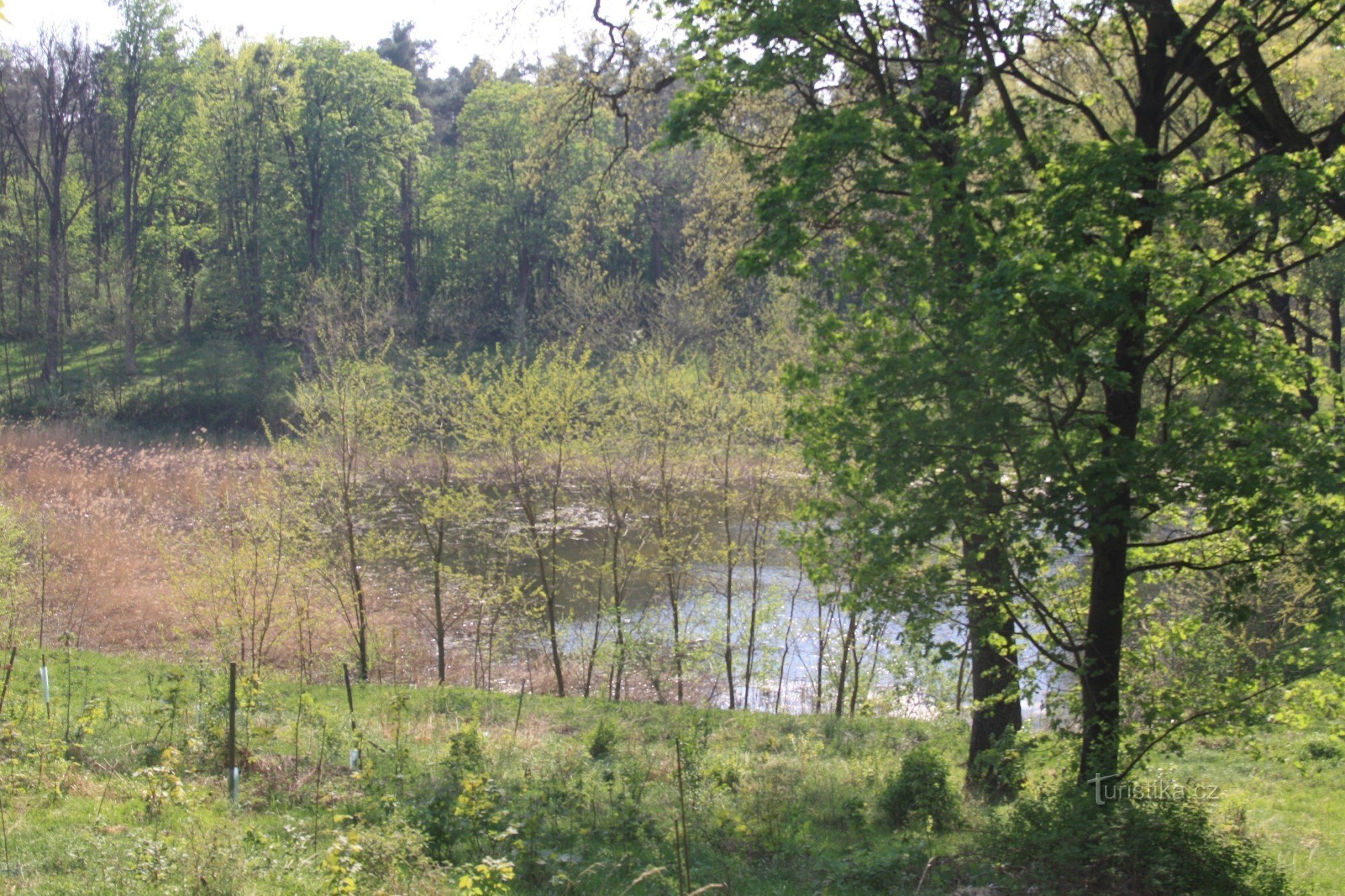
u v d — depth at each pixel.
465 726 11.84
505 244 56.69
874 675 21.19
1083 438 9.28
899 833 10.34
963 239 9.61
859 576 9.88
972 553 9.45
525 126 50.97
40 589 21.17
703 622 22.83
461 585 22.94
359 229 59.16
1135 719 10.65
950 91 12.45
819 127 10.84
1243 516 9.28
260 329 54.97
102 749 11.26
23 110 58.69
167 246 61.75
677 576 23.20
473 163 60.28
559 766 11.58
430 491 22.17
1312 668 9.51
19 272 56.06
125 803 9.13
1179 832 8.41
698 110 11.96
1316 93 14.17
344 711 15.01
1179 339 9.66
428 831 8.63
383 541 22.19
